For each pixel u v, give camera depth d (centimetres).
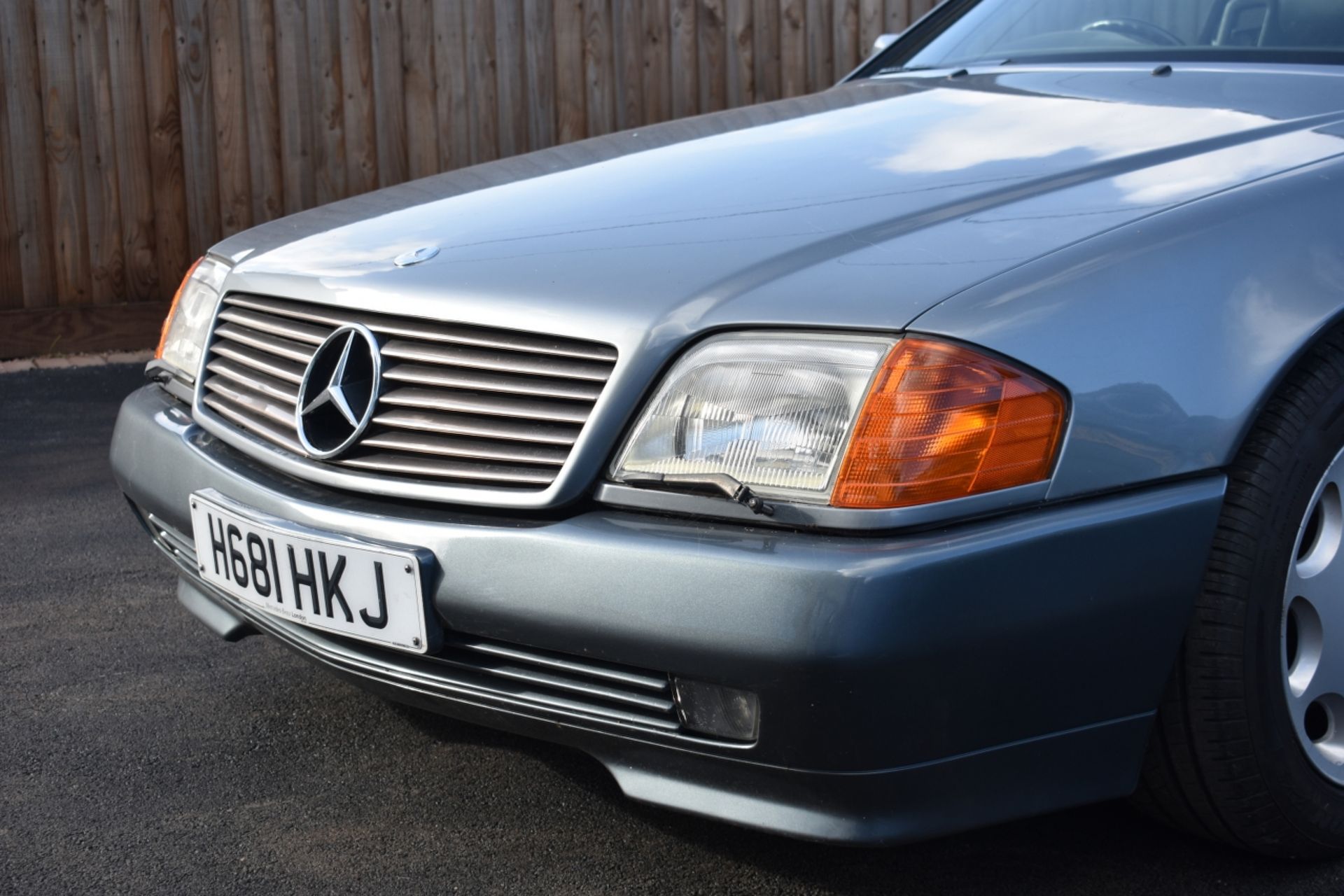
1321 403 169
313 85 572
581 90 615
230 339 216
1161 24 270
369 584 169
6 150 536
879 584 141
